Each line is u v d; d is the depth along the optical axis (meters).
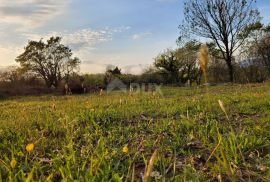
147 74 44.81
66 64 53.59
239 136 5.40
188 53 43.22
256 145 5.18
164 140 5.75
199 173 3.92
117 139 6.17
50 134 6.75
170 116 8.90
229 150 4.74
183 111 9.45
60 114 9.64
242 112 8.78
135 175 4.24
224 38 41.22
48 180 3.64
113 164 4.51
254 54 43.28
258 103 9.96
